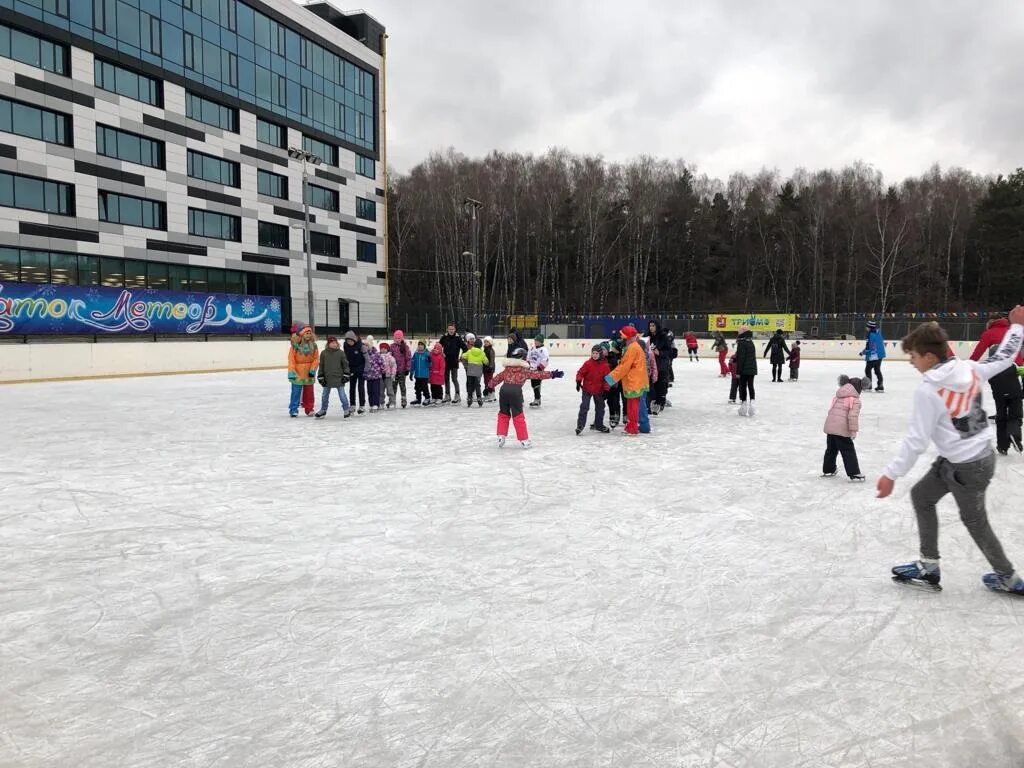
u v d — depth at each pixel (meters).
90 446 8.88
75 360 19.55
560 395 15.84
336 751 2.38
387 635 3.31
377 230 47.34
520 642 3.22
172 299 23.52
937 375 3.44
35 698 2.75
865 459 7.92
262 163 38.03
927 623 3.39
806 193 64.25
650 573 4.15
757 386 18.39
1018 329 3.40
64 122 28.88
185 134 33.62
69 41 28.50
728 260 62.94
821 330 36.00
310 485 6.60
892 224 59.75
